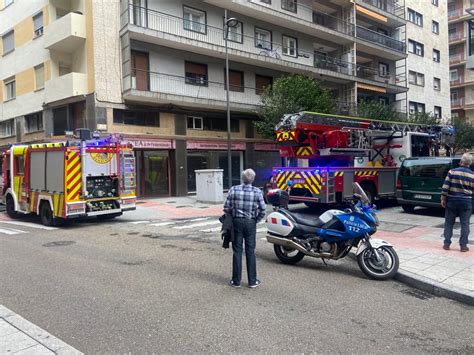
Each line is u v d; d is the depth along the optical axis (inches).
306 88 810.2
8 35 984.9
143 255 308.8
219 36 905.5
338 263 281.3
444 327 172.2
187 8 864.3
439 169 471.5
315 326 170.7
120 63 770.2
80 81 754.8
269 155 1013.8
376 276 241.3
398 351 149.0
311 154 512.1
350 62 1179.9
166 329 166.1
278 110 786.2
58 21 780.0
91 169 461.1
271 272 257.9
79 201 452.4
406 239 335.3
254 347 150.1
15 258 299.6
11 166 539.2
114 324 171.6
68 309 190.1
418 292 219.3
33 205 496.4
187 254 311.7
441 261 262.2
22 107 939.3
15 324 167.5
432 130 658.8
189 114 855.1
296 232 267.0
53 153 462.3
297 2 1079.6
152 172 817.5
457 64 1940.2
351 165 547.2
